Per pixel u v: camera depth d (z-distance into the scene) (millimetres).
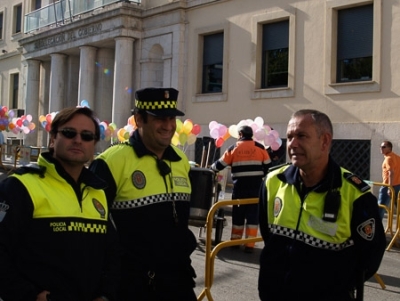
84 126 2781
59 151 2756
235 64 17750
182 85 19500
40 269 2559
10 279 2445
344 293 2934
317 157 2924
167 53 19891
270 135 9930
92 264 2713
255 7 17172
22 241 2586
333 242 2902
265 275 3072
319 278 2916
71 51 24734
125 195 3281
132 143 3412
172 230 3312
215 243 8641
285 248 3008
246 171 8203
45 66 28203
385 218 11570
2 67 32219
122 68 20703
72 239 2627
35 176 2684
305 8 15781
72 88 25562
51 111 25469
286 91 16219
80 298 2623
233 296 6051
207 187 8117
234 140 17172
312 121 2936
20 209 2553
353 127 14562
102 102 23234
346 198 2914
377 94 14148
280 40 16781
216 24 18391
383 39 14023
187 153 18812
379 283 6527
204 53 19156
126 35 20641
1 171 20109
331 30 15102
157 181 3342
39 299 2471
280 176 3150
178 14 19453
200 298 4738
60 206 2654
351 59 14938
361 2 14461
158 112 3309
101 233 2797
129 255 3205
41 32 25875
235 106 17719
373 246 2875
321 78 15344
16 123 20234
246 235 8328
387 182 10539
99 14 21484
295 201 3020
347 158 14773
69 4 24031
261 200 3252
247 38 17406
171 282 3250
